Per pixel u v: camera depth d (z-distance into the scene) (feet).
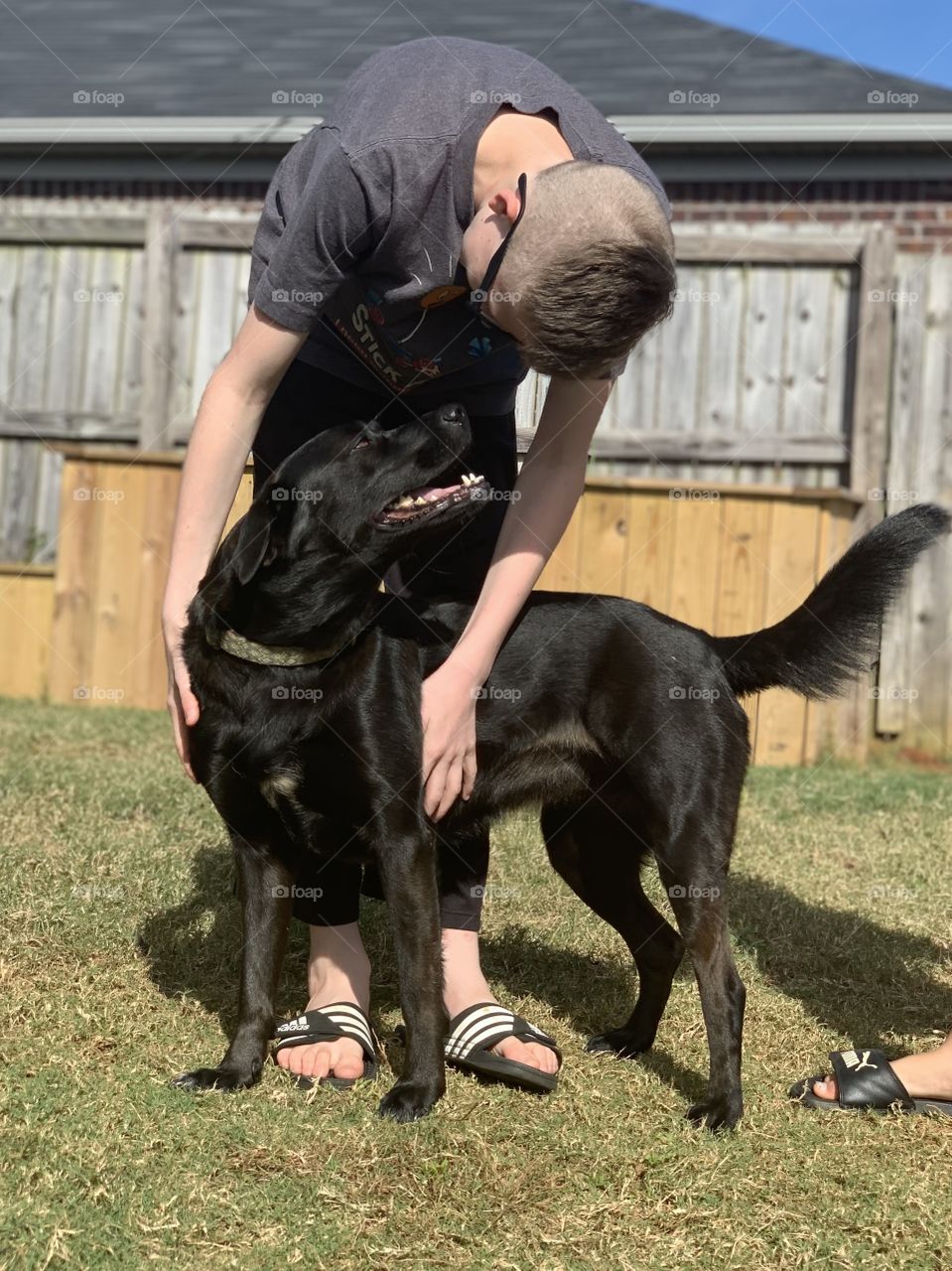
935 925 12.19
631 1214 7.04
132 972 9.96
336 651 8.59
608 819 9.89
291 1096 8.26
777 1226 7.00
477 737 9.34
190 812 14.11
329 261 7.97
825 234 23.47
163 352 25.36
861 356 23.04
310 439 9.22
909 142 22.91
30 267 26.09
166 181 25.95
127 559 22.15
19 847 12.30
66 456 22.12
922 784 18.57
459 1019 9.15
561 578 20.94
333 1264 6.45
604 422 24.17
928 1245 6.88
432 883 8.63
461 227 7.77
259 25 30.07
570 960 11.28
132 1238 6.51
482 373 9.53
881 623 9.18
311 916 9.47
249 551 8.21
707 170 23.95
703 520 20.57
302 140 8.49
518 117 7.73
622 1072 9.05
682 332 23.86
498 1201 7.08
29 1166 7.02
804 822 15.90
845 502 20.75
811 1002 10.45
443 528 8.86
